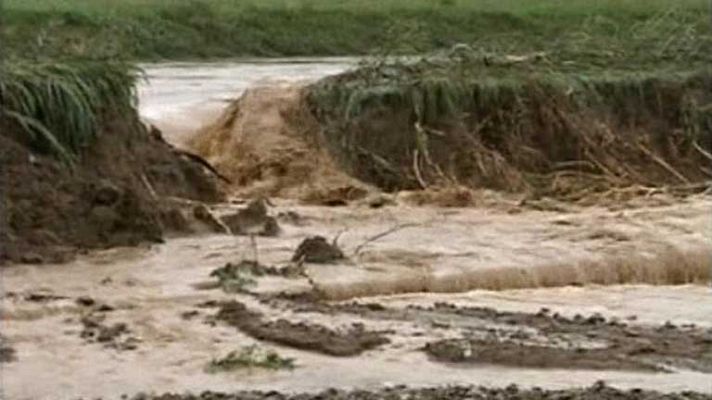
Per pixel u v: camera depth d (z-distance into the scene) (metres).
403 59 52.28
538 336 29.41
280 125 48.81
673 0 73.25
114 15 73.88
